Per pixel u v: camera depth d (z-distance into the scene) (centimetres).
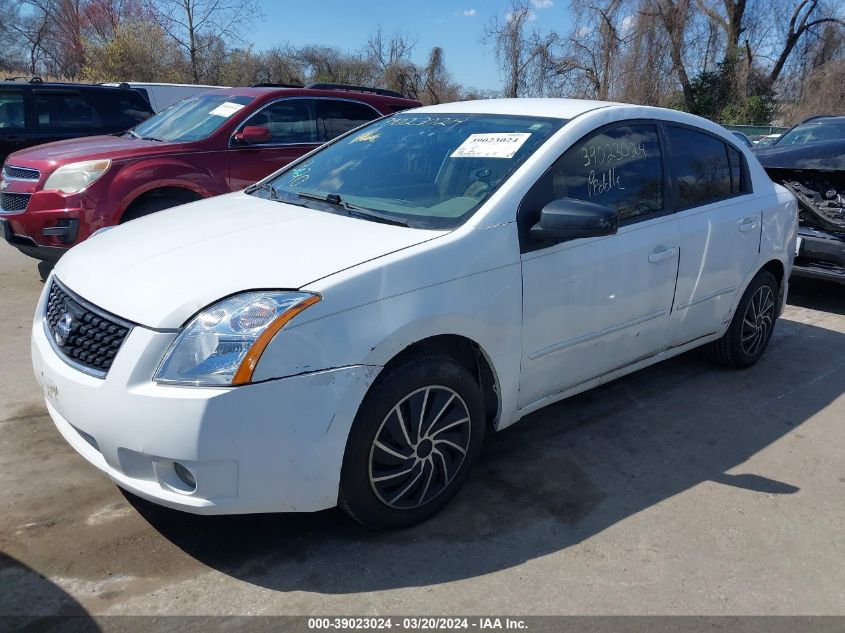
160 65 2528
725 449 369
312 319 242
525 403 326
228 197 386
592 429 386
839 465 358
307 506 251
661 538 290
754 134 2517
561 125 343
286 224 306
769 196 461
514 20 3108
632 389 442
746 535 295
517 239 301
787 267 483
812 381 468
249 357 233
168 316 239
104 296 259
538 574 265
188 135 634
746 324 464
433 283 271
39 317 297
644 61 2814
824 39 3023
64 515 288
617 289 347
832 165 646
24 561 261
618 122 364
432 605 247
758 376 472
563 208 295
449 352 302
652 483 333
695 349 505
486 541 283
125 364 238
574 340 334
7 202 575
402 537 284
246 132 626
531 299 307
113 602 242
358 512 269
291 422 239
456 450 295
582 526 296
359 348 249
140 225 332
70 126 863
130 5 2786
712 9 2864
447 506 306
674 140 396
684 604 253
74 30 2928
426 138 373
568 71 3127
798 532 299
